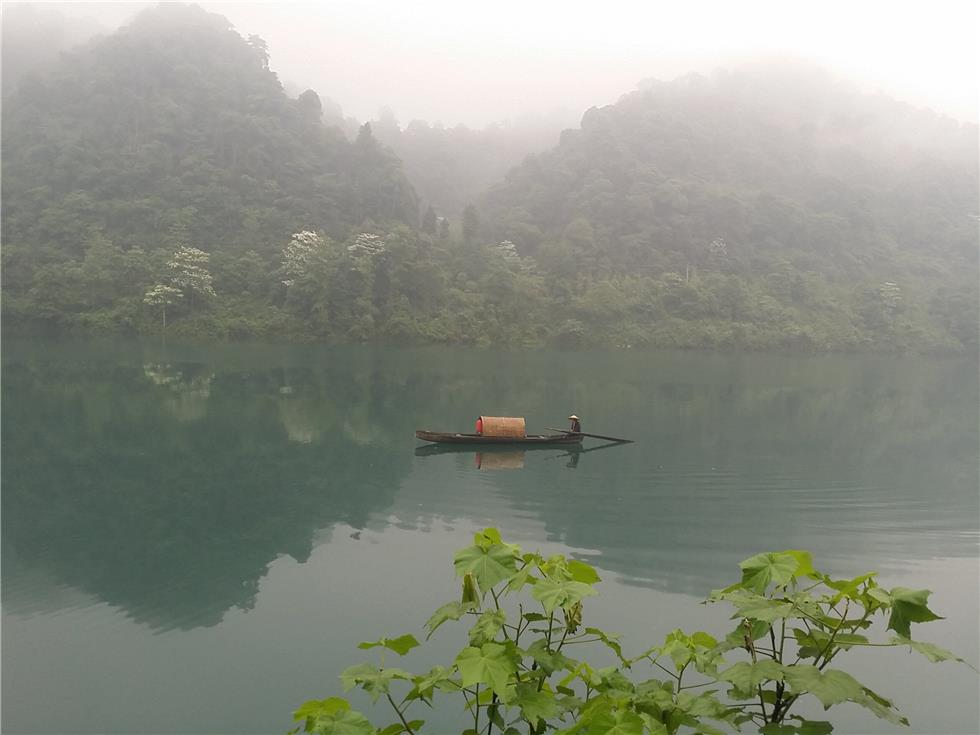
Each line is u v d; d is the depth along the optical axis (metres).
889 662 8.07
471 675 2.34
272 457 19.98
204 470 18.30
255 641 8.60
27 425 24.00
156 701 7.24
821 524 14.02
